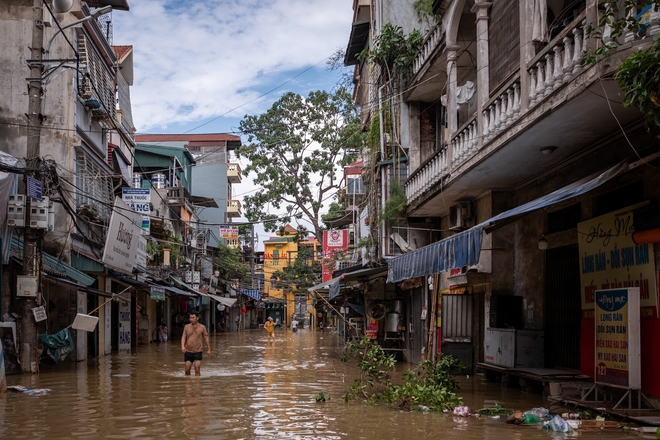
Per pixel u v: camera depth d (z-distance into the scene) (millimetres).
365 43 24062
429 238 17844
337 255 35625
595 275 9695
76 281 16156
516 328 12594
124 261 20125
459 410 8594
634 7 6812
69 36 17859
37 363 13703
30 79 13156
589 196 10117
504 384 12141
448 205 15586
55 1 12875
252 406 9594
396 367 17250
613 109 8125
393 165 18250
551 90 8406
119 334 23266
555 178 11484
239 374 15195
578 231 10227
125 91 25938
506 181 12648
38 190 13156
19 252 14703
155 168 34625
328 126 32156
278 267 73438
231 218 55719
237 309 61188
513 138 9539
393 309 20734
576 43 7715
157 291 25219
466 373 14312
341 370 16516
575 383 9547
